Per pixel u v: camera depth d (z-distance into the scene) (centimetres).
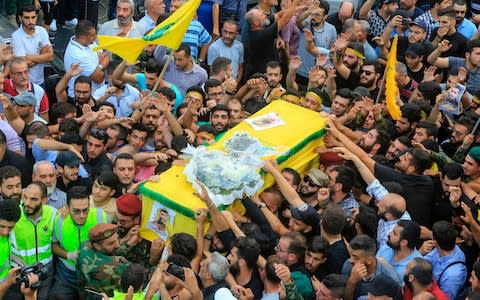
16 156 958
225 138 925
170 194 827
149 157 960
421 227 905
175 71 1198
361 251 765
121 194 910
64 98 1137
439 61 1288
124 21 1274
